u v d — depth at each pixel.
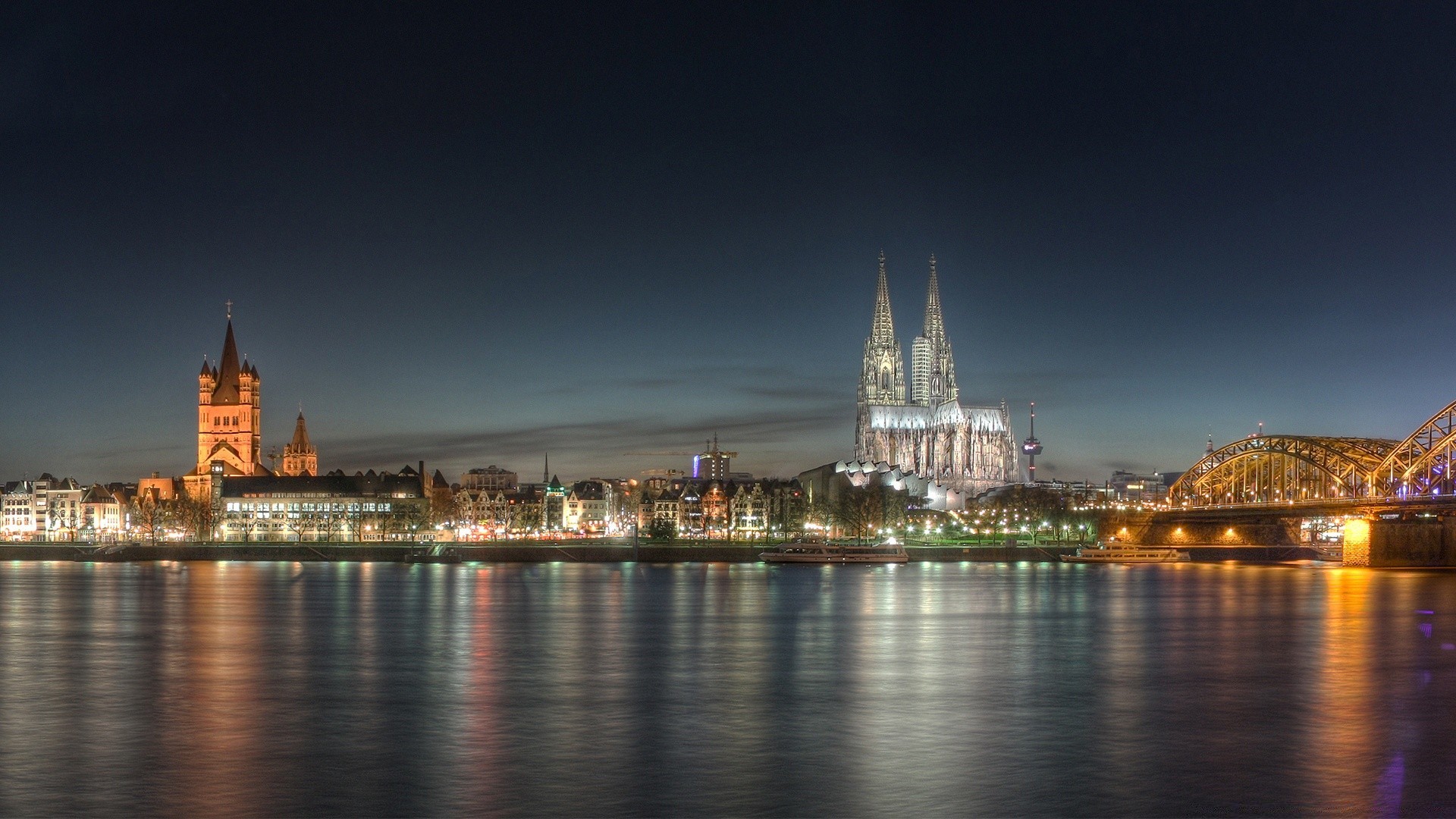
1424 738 72.06
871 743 70.56
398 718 77.69
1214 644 116.38
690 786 61.03
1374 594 182.38
